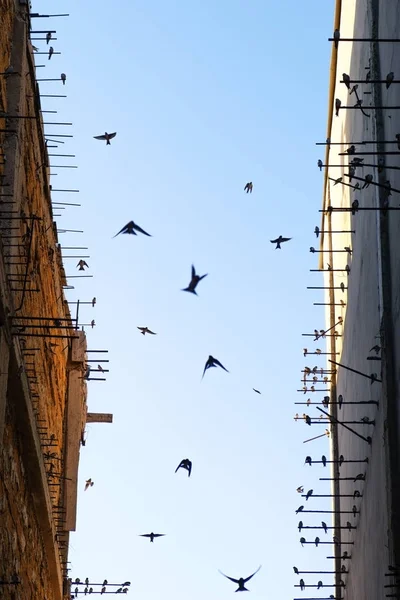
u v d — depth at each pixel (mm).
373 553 24562
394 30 21594
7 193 21531
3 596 20453
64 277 31312
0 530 20078
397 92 21250
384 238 23031
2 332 19156
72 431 33281
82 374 33812
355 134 29703
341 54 34312
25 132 23594
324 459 26766
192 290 12883
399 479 21297
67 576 31453
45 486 24875
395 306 21750
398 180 21188
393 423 21781
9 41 22719
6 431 20859
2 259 18906
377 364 24188
